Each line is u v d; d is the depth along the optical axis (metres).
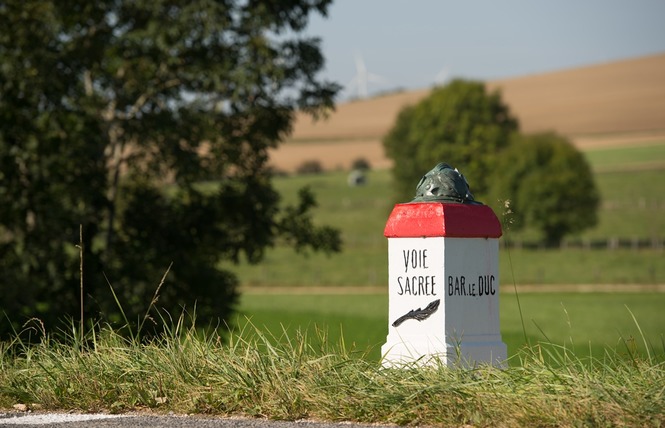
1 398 8.79
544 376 7.96
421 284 8.53
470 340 8.52
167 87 26.52
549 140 112.12
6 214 23.41
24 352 9.79
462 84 117.12
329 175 174.88
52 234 23.77
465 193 8.73
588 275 90.81
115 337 9.53
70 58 24.69
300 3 26.73
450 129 116.12
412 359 8.45
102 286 22.83
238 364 8.71
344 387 8.06
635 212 126.38
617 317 53.03
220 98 26.56
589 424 6.99
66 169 24.31
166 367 8.85
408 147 120.88
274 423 7.71
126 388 8.73
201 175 26.48
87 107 24.44
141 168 27.27
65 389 8.80
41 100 24.45
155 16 24.98
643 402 7.20
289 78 26.56
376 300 68.44
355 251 108.50
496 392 7.65
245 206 27.44
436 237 8.45
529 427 7.14
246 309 55.88
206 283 25.17
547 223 107.56
